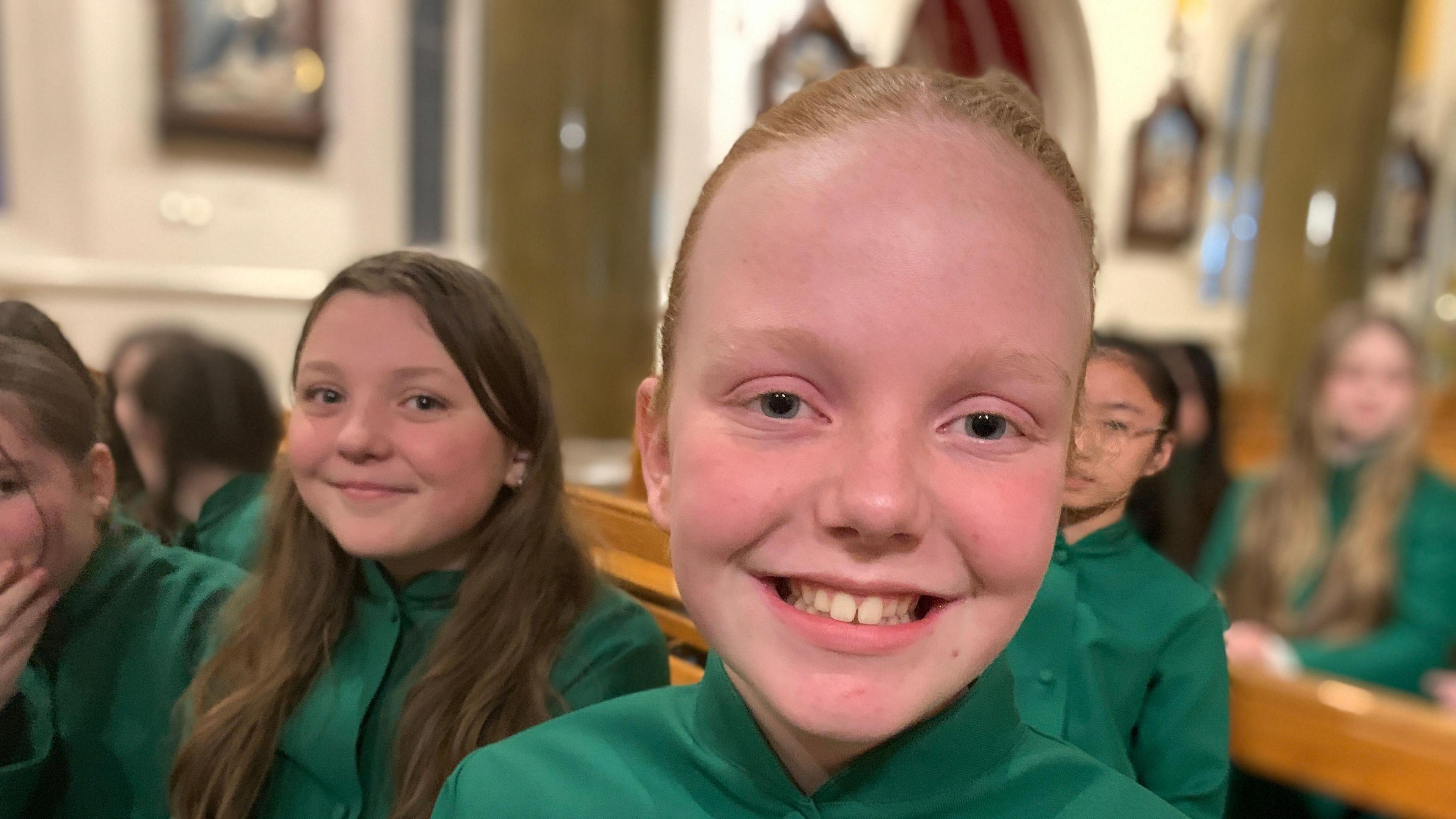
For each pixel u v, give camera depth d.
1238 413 3.40
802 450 0.42
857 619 0.44
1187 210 5.10
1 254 3.32
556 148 2.75
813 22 4.19
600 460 1.38
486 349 0.68
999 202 0.41
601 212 2.81
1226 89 5.05
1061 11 4.52
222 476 0.88
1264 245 4.62
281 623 0.75
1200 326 5.18
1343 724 0.99
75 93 3.39
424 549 0.70
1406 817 0.94
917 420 0.41
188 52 3.51
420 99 4.12
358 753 0.72
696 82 4.00
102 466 0.75
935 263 0.40
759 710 0.51
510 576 0.72
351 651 0.75
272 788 0.74
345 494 0.68
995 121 0.44
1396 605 1.90
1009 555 0.42
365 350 0.66
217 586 0.78
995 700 0.51
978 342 0.40
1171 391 0.63
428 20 4.10
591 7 2.72
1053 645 0.57
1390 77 4.32
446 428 0.67
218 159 3.68
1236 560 2.01
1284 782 0.99
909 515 0.40
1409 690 1.82
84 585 0.74
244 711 0.73
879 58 4.48
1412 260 5.77
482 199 2.89
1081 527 0.58
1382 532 1.93
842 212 0.41
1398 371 2.00
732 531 0.43
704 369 0.44
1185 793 0.56
